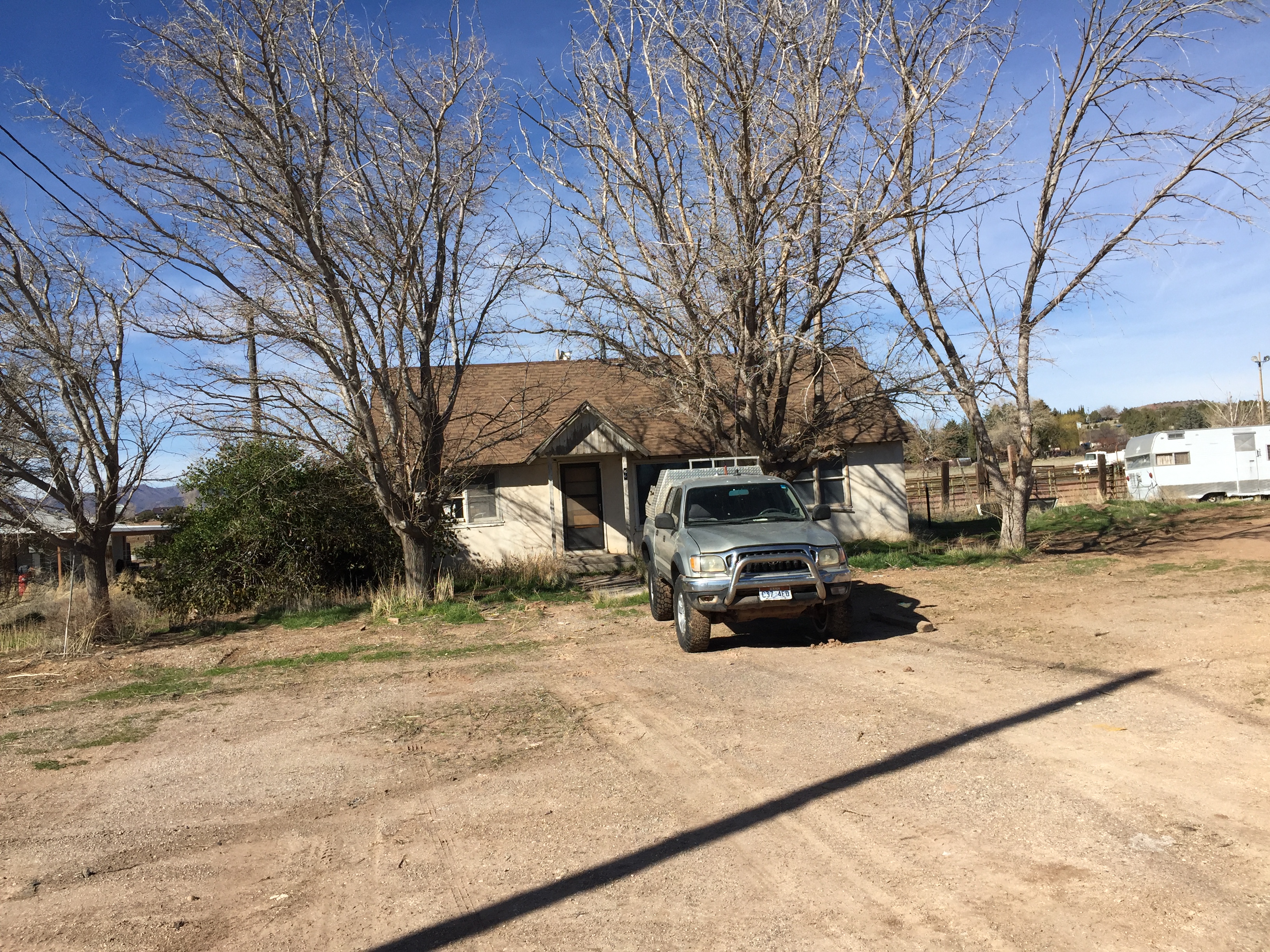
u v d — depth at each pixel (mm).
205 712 8289
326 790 5777
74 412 12445
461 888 4211
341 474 15461
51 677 10516
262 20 11195
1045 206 15578
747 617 9453
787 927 3635
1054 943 3355
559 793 5430
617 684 8297
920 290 16203
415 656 10422
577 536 20359
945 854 4191
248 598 15297
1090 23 14430
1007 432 26734
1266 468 26219
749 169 13359
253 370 13062
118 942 3861
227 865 4664
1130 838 4223
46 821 5473
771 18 13266
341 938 3803
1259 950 3211
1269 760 5113
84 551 12992
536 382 22172
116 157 11125
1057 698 6719
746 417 14211
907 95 13906
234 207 11898
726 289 13445
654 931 3680
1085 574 13508
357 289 12609
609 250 14094
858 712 6746
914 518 25500
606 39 13312
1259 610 9570
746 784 5363
